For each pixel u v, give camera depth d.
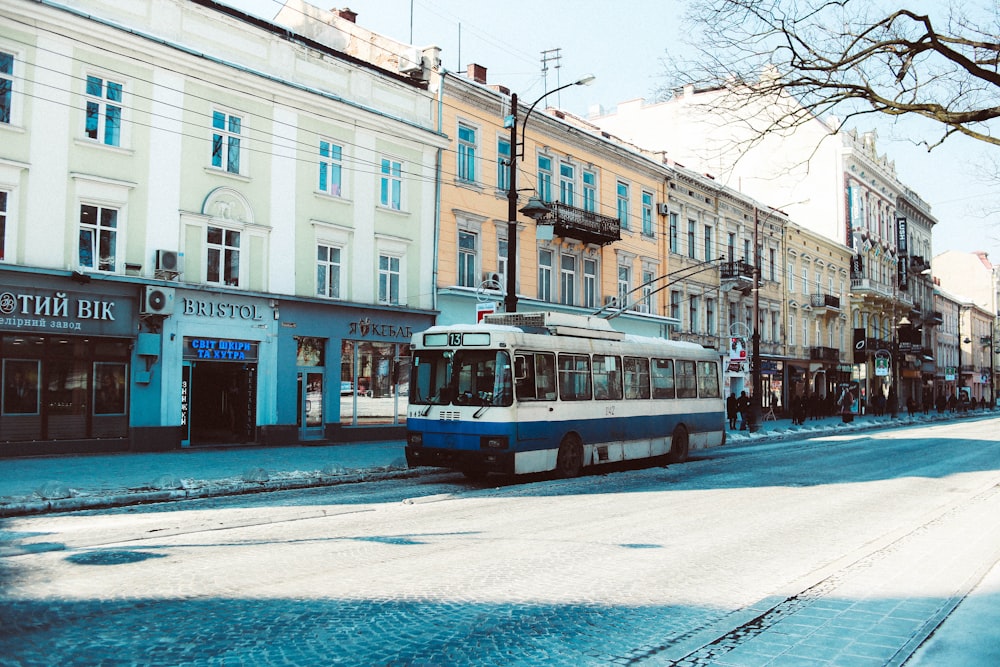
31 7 16.69
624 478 16.14
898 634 5.65
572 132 31.69
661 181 37.53
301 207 22.23
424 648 5.33
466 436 14.52
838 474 17.08
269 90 21.33
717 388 22.22
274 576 7.21
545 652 5.30
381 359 24.50
